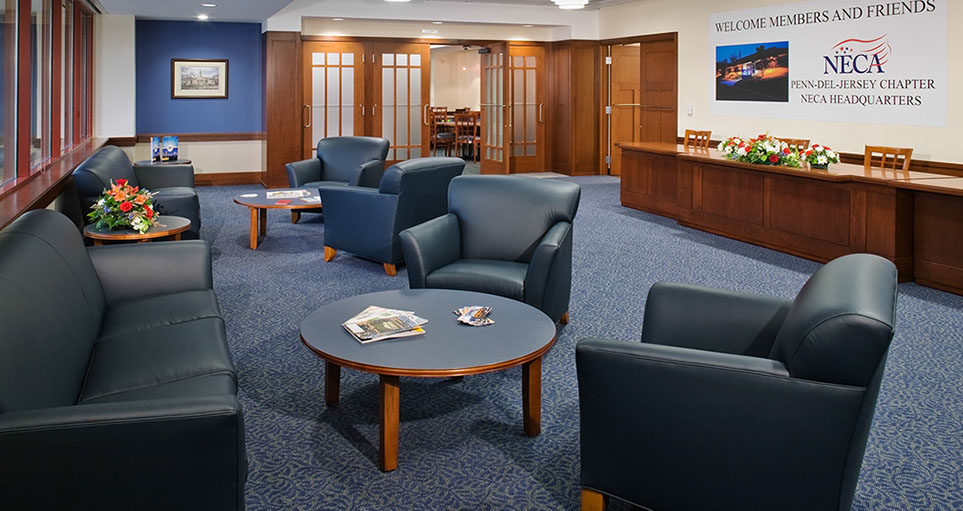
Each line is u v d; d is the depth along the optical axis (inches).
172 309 103.5
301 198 214.8
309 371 118.0
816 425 62.9
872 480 84.9
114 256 112.7
